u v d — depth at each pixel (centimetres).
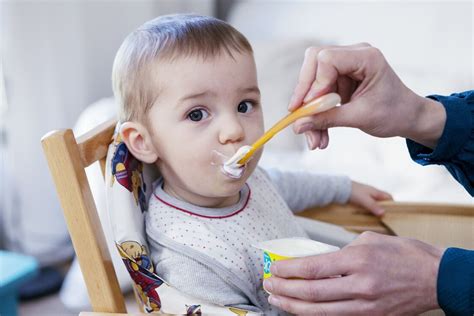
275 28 239
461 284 62
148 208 83
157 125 76
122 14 227
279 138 201
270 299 65
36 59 193
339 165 178
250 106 78
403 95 74
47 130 199
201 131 74
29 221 201
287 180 100
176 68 73
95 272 68
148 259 75
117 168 77
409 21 211
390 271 62
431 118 77
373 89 71
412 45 208
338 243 94
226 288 74
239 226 81
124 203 76
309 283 62
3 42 188
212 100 74
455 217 100
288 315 81
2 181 204
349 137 183
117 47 227
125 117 80
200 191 76
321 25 228
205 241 76
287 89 206
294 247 68
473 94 80
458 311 62
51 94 198
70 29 203
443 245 89
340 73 70
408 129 76
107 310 69
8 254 143
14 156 196
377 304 63
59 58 200
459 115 77
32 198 199
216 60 74
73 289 174
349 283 62
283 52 214
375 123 74
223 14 271
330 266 62
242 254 78
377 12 217
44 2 193
